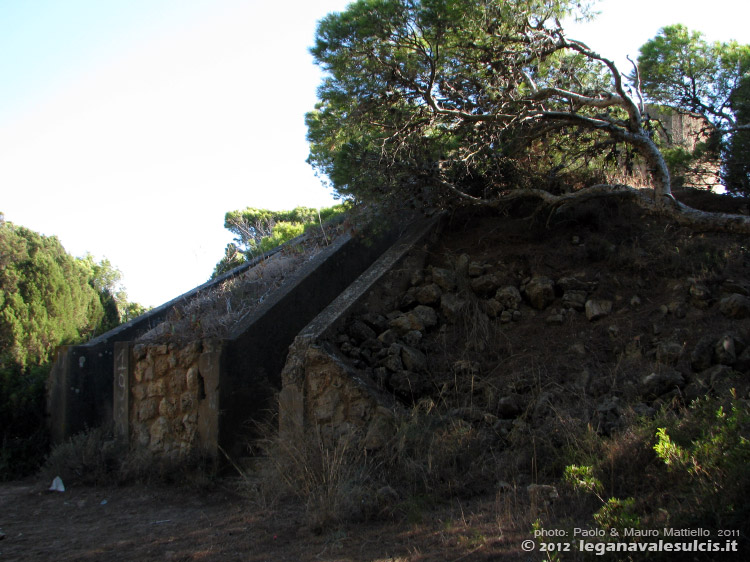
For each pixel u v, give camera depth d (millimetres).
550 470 5855
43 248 19984
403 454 6301
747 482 3785
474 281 9234
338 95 10430
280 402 7719
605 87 10258
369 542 4875
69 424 9586
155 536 5645
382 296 9242
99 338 10375
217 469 7711
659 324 7609
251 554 4871
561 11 9258
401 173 9797
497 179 10344
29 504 7316
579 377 7238
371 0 9461
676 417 5586
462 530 4805
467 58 9656
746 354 6598
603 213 9852
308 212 23719
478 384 7672
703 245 8625
